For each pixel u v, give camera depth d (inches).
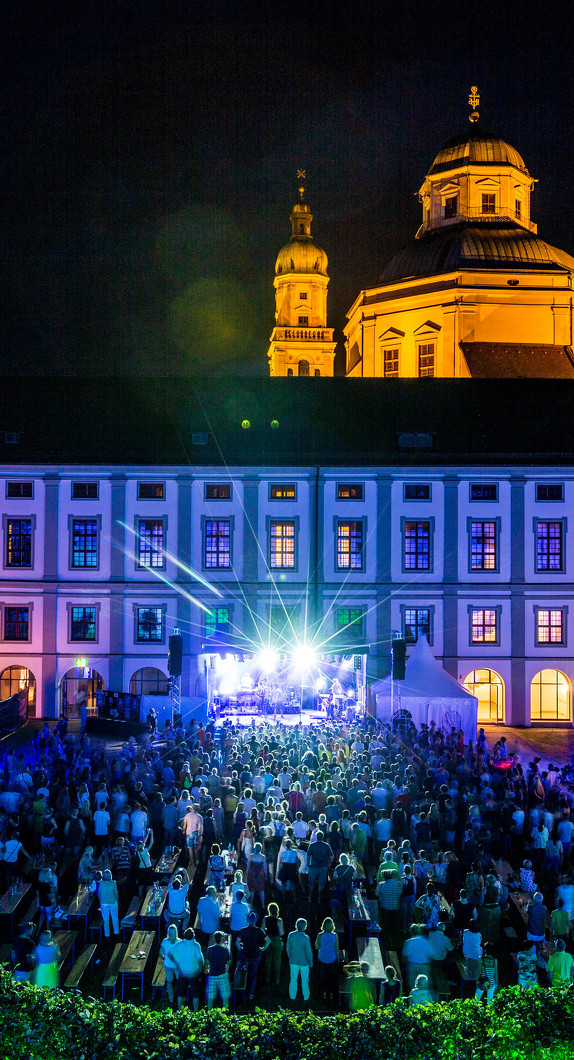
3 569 1828.2
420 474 1834.4
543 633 1830.7
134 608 1823.3
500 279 2423.7
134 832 874.8
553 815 962.7
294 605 1825.8
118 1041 481.7
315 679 1785.2
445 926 708.7
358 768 1042.7
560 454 1839.3
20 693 1720.0
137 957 664.4
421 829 851.4
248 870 781.3
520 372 2271.2
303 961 654.5
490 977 626.2
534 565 1835.6
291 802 945.5
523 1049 486.0
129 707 1596.9
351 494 1836.9
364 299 2596.0
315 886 800.3
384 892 743.1
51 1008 498.3
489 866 835.4
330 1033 490.0
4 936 751.1
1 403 1934.1
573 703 1818.4
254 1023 499.5
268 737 1272.1
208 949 618.2
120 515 1828.2
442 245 2566.4
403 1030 492.4
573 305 2425.0
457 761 1144.8
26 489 1833.2
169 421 1908.2
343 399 1962.4
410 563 1836.9
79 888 779.4
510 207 2699.3
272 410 1935.3
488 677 1834.4
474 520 1835.6
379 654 1820.9
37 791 946.7
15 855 829.8
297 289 4527.6
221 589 1823.3
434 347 2427.4
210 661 1646.2
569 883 723.4
